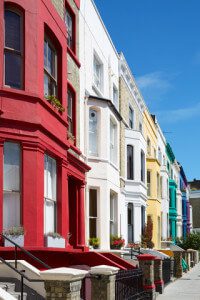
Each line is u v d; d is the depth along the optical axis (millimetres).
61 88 18062
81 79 22562
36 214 15047
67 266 16734
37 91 15578
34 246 14750
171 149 60344
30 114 15273
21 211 14828
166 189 52250
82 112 22453
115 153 26328
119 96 30172
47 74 17297
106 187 23734
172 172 64375
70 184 20938
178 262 31266
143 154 35125
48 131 15992
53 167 17125
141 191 33062
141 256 18312
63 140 17672
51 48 17891
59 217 17125
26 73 15414
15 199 14898
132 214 32469
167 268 26312
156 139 48406
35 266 14820
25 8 15656
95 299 11867
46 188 16516
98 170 23516
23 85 15359
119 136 27391
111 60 28344
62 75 18156
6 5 15398
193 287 24484
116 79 29625
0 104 14758
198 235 56219
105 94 26750
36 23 15898
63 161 17594
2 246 14164
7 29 15430
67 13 21406
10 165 14945
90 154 23500
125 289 14109
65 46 18562
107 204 23703
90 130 23641
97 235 23375
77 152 20766
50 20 17125
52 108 16578
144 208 34906
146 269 18203
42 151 15656
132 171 32656
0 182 14492
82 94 22594
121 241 25484
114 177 25516
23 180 14938
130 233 32375
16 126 15000
